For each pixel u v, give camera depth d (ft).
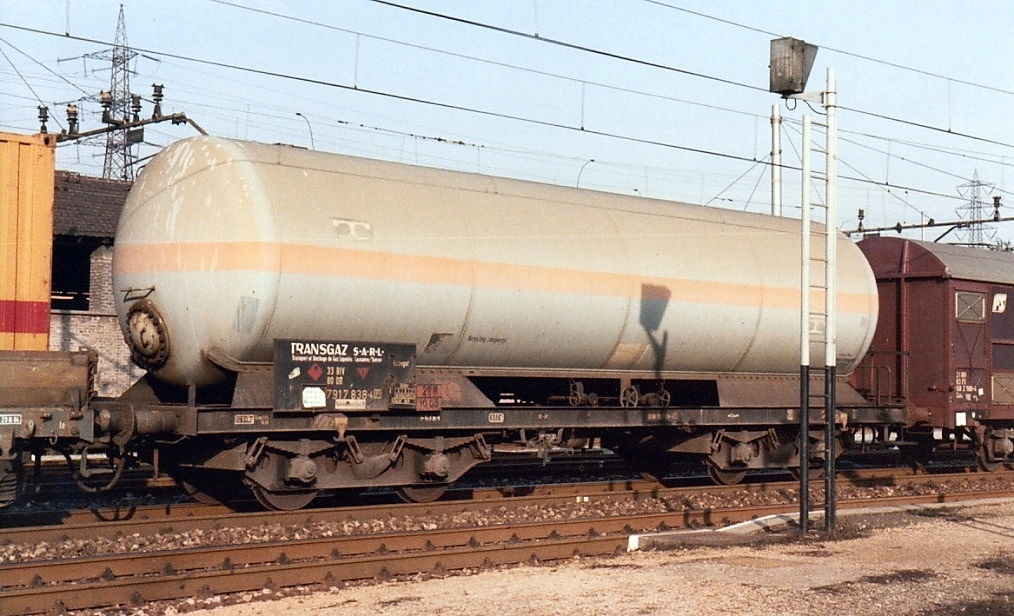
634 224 57.21
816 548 41.98
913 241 73.61
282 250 43.57
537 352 52.70
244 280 43.34
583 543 40.63
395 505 47.44
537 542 40.83
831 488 45.70
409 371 48.03
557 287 51.96
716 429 60.95
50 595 30.25
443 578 35.58
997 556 40.93
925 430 72.38
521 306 50.75
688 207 61.93
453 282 48.34
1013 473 72.33
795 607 31.63
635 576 35.70
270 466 46.01
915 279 72.28
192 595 32.19
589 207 56.34
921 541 44.11
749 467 63.16
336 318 45.39
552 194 55.57
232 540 40.73
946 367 70.44
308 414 45.44
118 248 47.70
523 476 65.16
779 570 37.01
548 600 32.09
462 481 60.75
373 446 48.67
